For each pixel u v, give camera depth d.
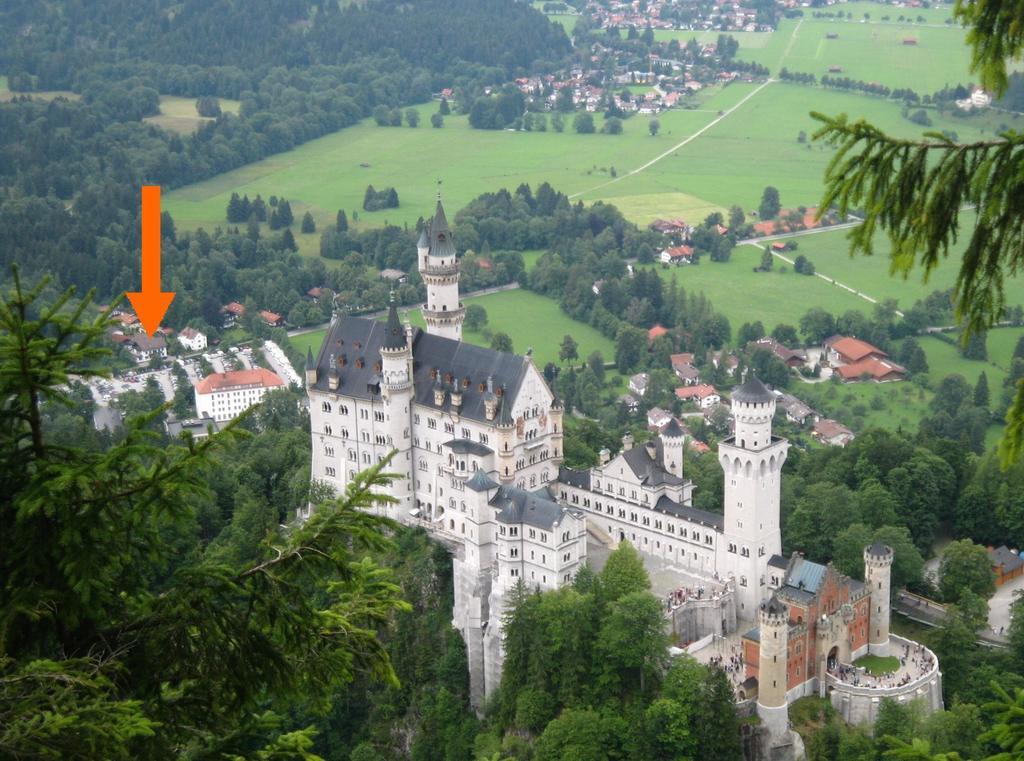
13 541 58.53
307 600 63.34
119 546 60.59
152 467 60.81
